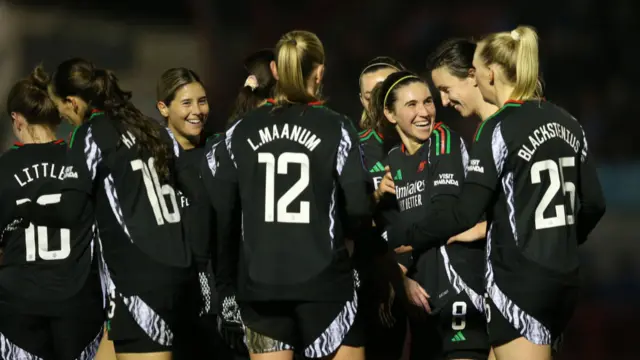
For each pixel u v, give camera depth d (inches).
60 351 656.4
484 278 585.9
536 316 554.3
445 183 641.0
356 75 2488.9
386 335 690.2
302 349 579.8
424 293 658.8
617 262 1644.9
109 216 613.0
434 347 664.4
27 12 2714.1
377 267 663.1
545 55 2413.9
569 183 569.9
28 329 653.3
